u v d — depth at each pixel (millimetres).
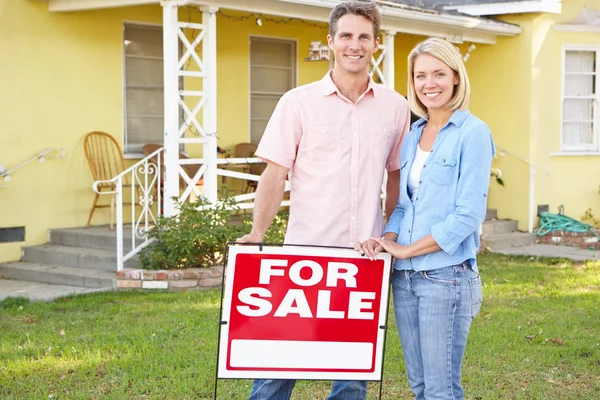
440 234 3562
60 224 10656
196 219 8945
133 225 9312
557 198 13641
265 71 12797
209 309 7574
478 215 3555
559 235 12781
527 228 13195
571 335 6680
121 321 7141
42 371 5711
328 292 3682
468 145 3600
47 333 6758
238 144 12344
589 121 14039
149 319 7188
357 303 3709
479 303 3748
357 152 3963
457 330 3686
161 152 11328
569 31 13531
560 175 13641
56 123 10547
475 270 3717
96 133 10922
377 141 4000
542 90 13344
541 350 6246
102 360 5930
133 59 11344
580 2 13719
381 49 12062
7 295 8578
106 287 8930
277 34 12773
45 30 10391
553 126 13523
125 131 11305
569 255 11477
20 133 10234
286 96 4004
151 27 11508
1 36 10016
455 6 13555
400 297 3771
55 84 10516
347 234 3984
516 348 6281
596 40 13758
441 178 3646
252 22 12438
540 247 12391
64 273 9328
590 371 5773
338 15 3883
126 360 5883
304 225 4020
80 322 7141
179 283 8711
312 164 3975
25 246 10320
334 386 4176
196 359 5918
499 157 13586
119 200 9070
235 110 12375
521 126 13328
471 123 3629
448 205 3639
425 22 11625
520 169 13328
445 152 3650
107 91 11039
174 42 9117
